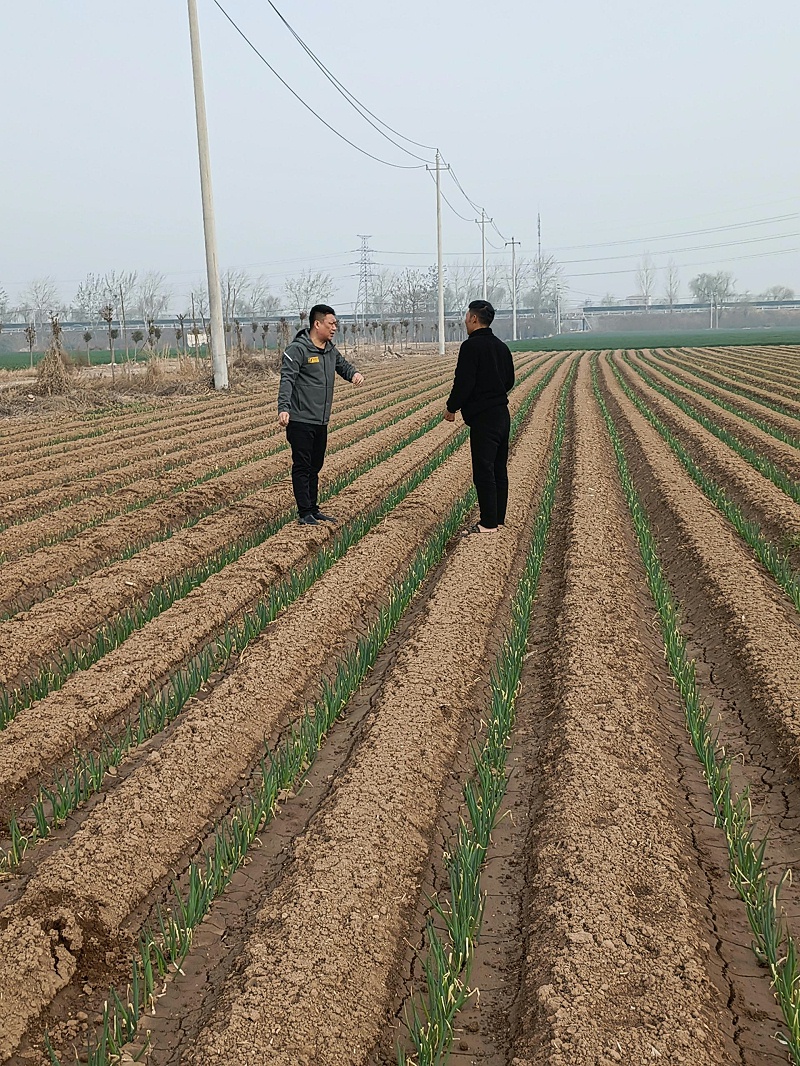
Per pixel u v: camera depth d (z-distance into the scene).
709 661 7.87
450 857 5.16
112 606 9.40
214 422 24.50
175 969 4.30
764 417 22.47
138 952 4.46
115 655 7.84
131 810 5.39
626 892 4.53
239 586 9.70
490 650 8.21
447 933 4.55
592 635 7.92
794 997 3.90
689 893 4.61
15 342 99.19
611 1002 3.80
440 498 13.69
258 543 11.72
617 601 8.89
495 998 4.11
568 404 28.56
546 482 15.30
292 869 4.87
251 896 4.87
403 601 9.22
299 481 11.86
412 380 39.09
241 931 4.58
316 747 6.41
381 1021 3.94
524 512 13.27
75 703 6.89
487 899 4.80
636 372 42.06
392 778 5.71
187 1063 3.64
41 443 21.22
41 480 16.19
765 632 7.86
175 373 39.34
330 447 19.14
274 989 3.95
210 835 5.45
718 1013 3.87
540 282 169.62
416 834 5.27
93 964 4.34
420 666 7.42
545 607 9.34
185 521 13.40
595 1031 3.65
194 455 18.70
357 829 5.17
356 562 10.31
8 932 4.32
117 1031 3.92
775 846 5.20
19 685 7.58
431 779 5.85
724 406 25.95
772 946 4.25
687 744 6.40
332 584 9.55
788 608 8.74
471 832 5.37
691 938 4.24
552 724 6.56
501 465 11.45
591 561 10.17
